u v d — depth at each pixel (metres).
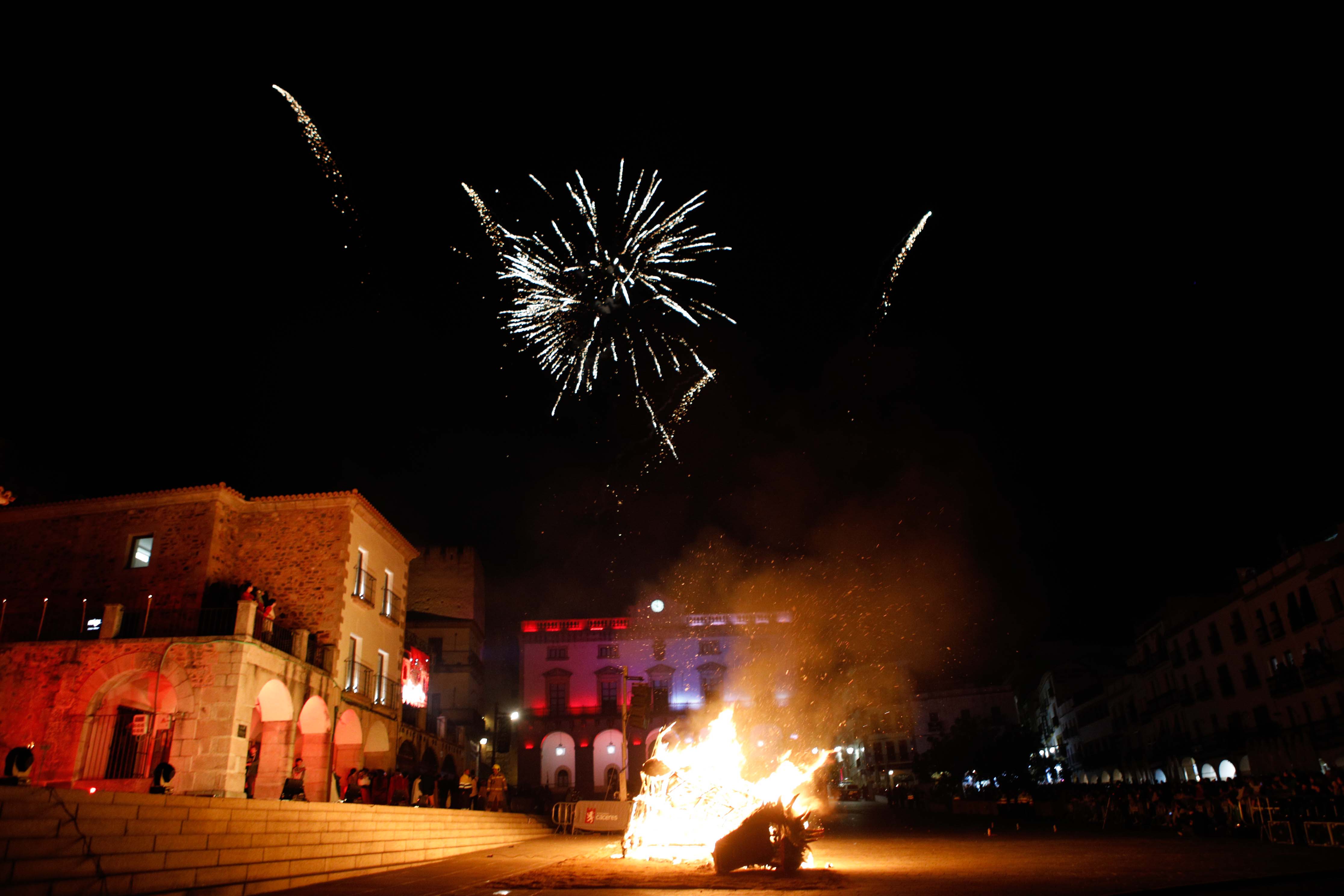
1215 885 9.49
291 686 20.34
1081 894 8.67
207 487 22.97
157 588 22.02
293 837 12.23
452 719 47.38
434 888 10.86
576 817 25.45
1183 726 42.78
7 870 7.61
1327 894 8.91
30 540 22.75
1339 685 29.92
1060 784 37.50
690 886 10.08
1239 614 36.59
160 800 9.79
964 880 10.40
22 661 18.67
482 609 54.59
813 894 9.09
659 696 54.75
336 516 24.08
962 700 74.06
